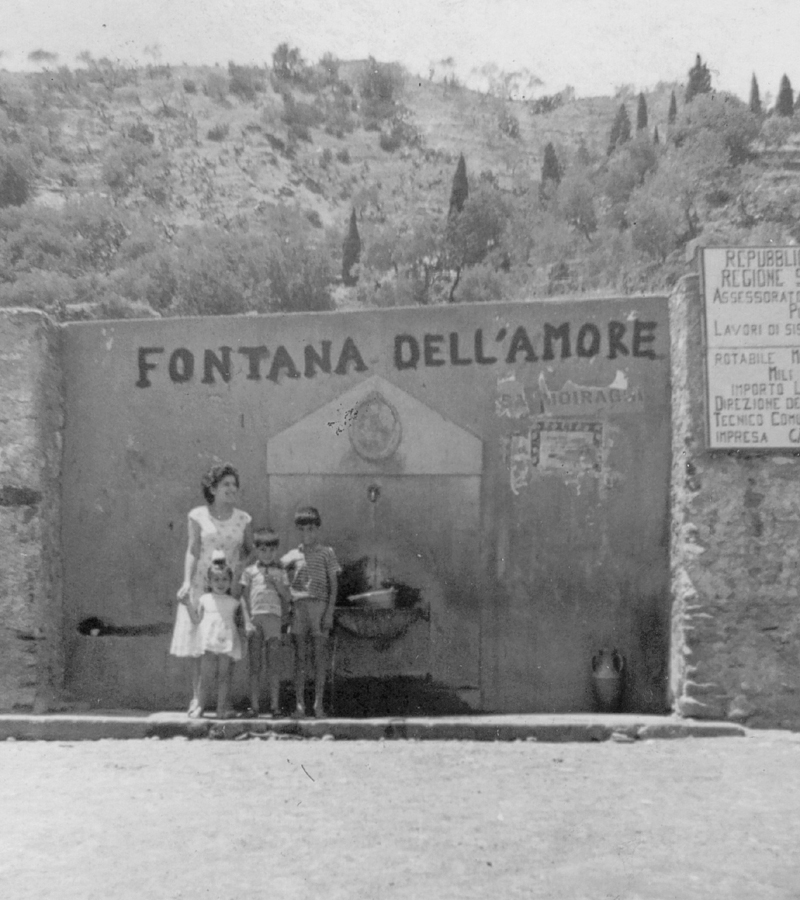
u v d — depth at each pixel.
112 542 8.66
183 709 8.39
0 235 63.16
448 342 8.45
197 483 8.63
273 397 8.61
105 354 8.76
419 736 7.25
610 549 8.21
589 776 6.01
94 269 64.44
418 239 70.75
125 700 8.53
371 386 8.50
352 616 8.09
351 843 4.73
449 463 8.38
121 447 8.71
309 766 6.30
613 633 8.16
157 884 4.21
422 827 4.98
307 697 8.19
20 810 5.32
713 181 56.69
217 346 8.69
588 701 8.12
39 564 8.22
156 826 5.02
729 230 53.47
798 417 7.56
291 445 8.55
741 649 7.44
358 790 5.70
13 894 4.12
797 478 7.55
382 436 8.45
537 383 8.35
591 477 8.26
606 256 65.44
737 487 7.56
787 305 7.64
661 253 60.88
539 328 8.38
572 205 67.31
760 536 7.52
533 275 68.81
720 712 7.39
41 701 8.14
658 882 4.21
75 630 8.62
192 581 7.79
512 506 8.31
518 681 8.20
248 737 7.29
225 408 8.65
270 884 4.21
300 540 8.48
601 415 8.28
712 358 7.63
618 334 8.31
